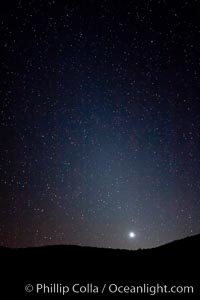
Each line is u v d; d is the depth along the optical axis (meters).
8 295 12.50
